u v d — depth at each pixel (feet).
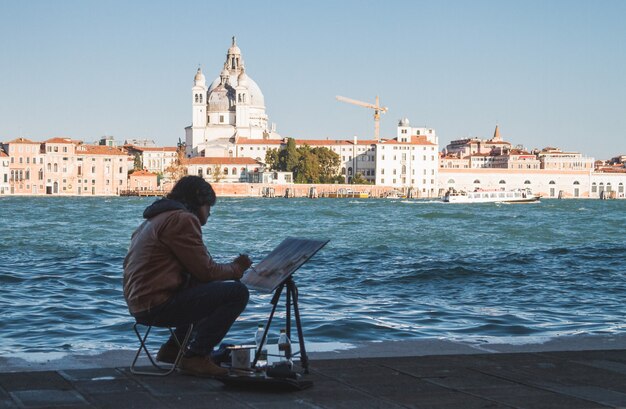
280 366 34.65
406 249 198.59
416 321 76.79
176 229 35.73
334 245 211.82
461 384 34.68
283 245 38.14
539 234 278.05
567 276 127.34
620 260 161.79
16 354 39.96
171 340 38.19
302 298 94.27
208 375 36.09
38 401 30.96
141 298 35.88
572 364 38.78
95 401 31.22
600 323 76.95
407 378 35.68
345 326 72.23
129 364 38.06
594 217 445.78
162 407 30.68
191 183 37.86
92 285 106.83
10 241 218.59
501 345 43.88
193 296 36.11
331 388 33.94
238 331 68.33
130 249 36.63
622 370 37.63
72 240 224.74
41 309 83.05
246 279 37.42
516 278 123.03
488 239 247.09
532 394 33.14
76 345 63.87
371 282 115.44
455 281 118.11
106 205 595.88
